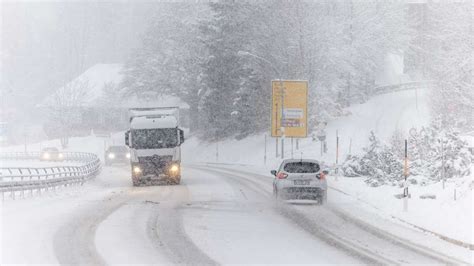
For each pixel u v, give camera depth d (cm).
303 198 4356
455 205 3731
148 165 6494
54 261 2288
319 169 4456
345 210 4041
